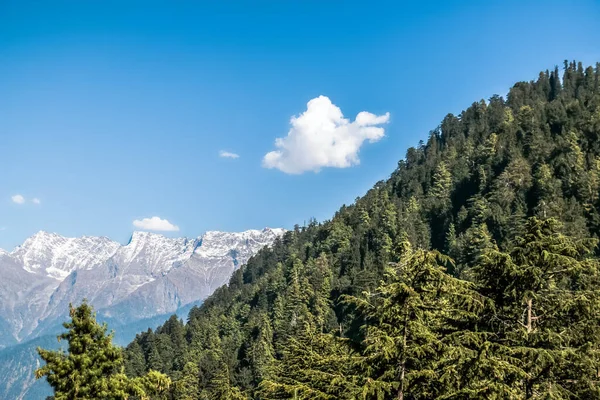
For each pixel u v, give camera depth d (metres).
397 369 15.63
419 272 16.17
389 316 16.02
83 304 17.50
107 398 16.86
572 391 16.50
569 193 104.50
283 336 87.25
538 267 18.14
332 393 18.09
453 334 16.19
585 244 19.31
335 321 91.56
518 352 16.27
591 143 124.44
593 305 17.20
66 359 16.62
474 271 19.31
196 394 71.19
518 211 97.25
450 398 14.90
